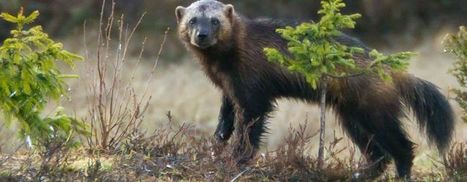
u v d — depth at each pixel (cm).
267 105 1243
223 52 1230
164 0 2864
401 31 2933
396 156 1233
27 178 1023
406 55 1087
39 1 2850
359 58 1203
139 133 1206
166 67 2572
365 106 1220
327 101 1238
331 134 1884
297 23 1254
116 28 2761
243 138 1164
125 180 1045
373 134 1227
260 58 1229
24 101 1139
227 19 1230
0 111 1216
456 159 1165
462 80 1193
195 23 1234
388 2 2950
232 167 1099
